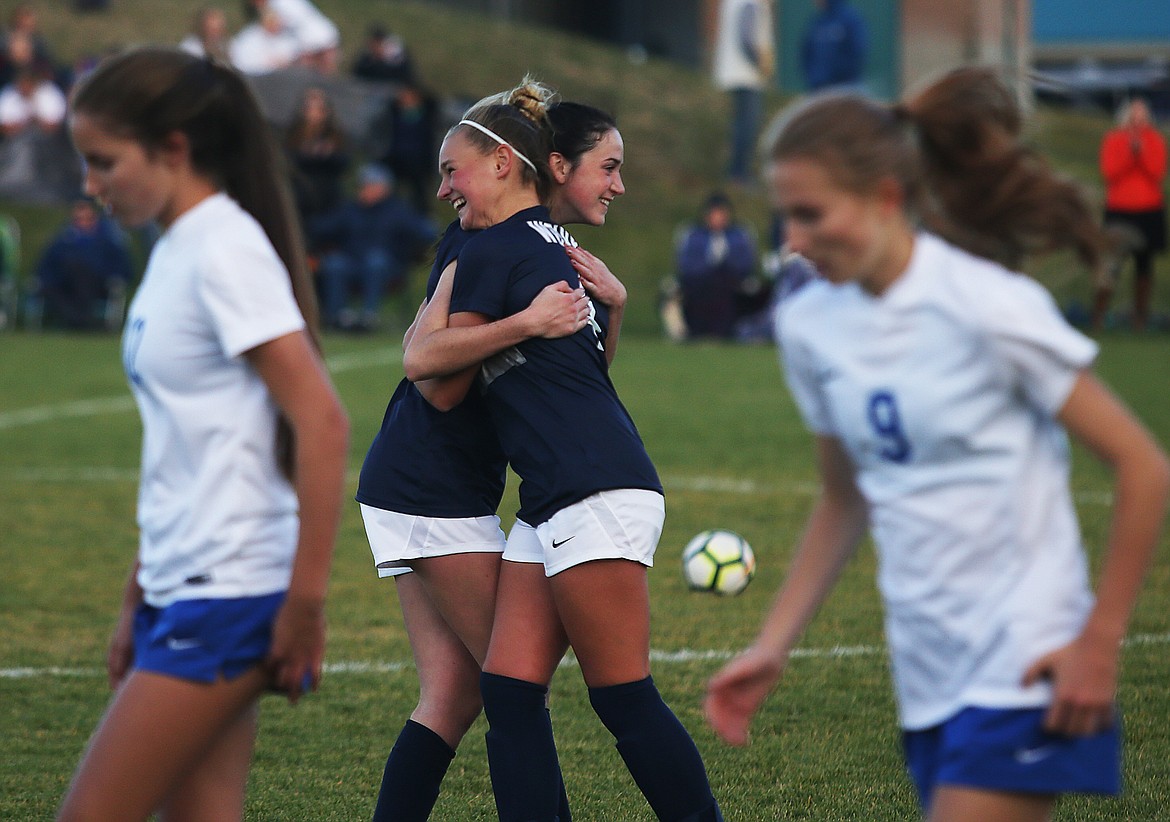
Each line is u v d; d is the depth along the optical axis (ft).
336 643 68.08
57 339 193.98
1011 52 346.74
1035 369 27.58
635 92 319.06
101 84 30.32
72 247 201.36
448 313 38.88
